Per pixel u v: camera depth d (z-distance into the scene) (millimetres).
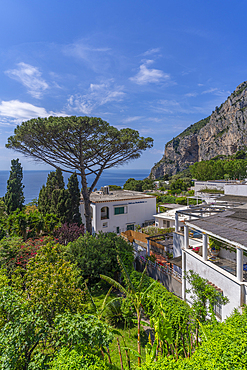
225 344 4055
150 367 3766
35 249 14523
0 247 13664
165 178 137375
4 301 5566
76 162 19344
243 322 5043
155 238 19438
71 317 5238
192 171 75125
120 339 8617
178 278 11805
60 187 32469
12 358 4656
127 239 21828
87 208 20672
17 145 17688
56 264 9234
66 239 21516
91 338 4652
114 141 19812
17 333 4867
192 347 5965
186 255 10602
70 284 8242
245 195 19578
